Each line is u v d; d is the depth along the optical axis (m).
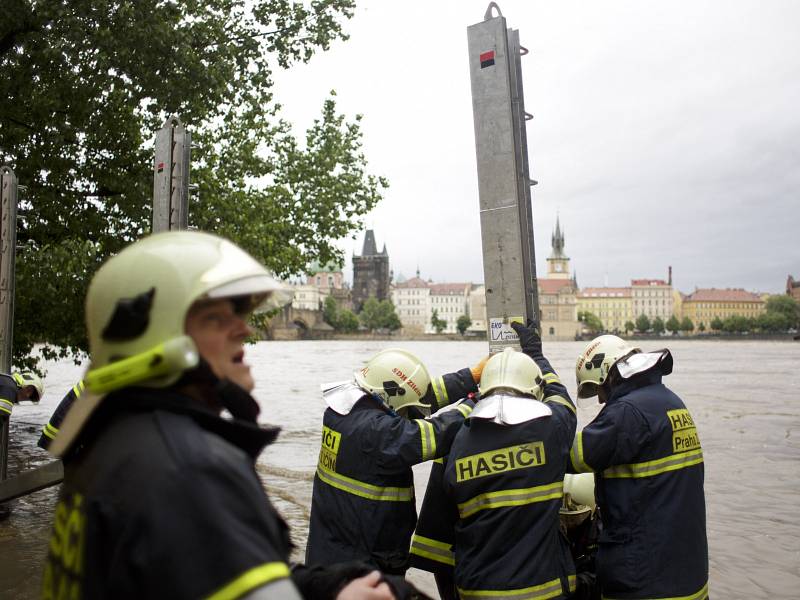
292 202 18.62
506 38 5.18
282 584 1.16
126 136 14.77
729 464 14.25
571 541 4.51
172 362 1.28
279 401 25.98
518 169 5.23
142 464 1.20
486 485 3.51
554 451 3.56
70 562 1.25
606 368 4.02
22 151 14.14
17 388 7.28
